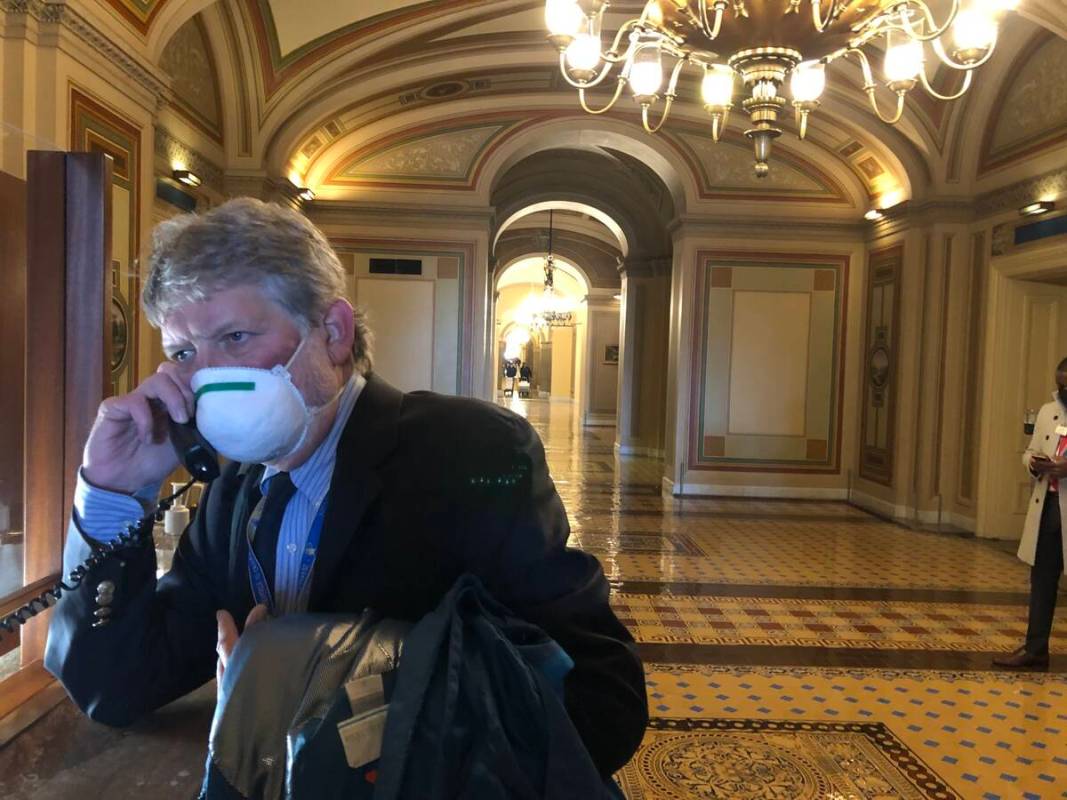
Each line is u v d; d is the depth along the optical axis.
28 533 1.39
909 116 8.22
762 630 5.15
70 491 1.39
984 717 3.88
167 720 1.23
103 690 1.05
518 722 0.82
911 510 8.91
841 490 10.30
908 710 3.95
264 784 0.81
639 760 3.37
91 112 4.67
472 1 7.29
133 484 1.02
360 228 10.03
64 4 4.27
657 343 14.41
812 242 10.18
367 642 0.85
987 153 8.17
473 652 0.84
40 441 1.39
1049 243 7.26
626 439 14.61
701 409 10.32
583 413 21.09
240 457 0.93
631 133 9.91
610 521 8.55
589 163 13.43
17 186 1.43
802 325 10.25
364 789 0.76
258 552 1.11
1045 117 7.31
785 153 9.95
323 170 9.84
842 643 4.93
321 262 1.00
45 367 1.39
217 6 7.02
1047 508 4.51
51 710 1.24
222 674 0.96
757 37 4.27
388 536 1.03
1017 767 3.39
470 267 10.06
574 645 1.00
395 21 7.51
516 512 1.04
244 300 0.93
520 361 35.12
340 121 9.14
